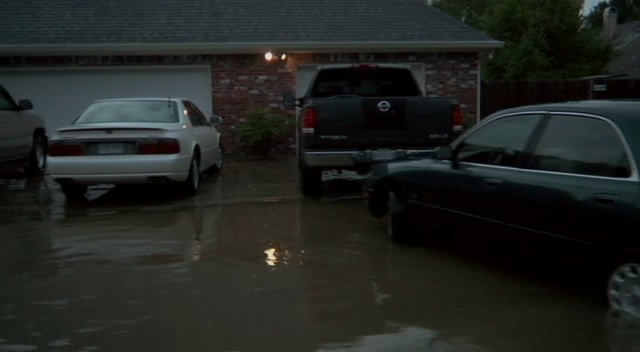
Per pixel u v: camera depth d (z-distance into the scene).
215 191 9.85
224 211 8.30
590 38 27.00
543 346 3.99
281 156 14.97
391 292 5.06
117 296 5.04
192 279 5.46
